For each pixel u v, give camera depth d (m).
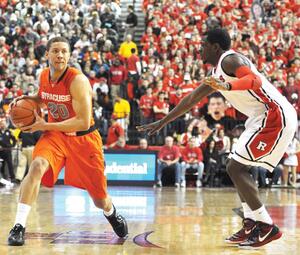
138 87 19.98
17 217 6.09
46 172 6.23
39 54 21.34
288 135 5.89
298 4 25.95
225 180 18.08
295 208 10.87
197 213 9.62
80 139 6.27
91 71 20.03
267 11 25.58
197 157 17.53
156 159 17.59
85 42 22.20
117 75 20.36
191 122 18.25
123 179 17.67
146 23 24.55
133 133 19.41
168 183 18.28
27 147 17.64
